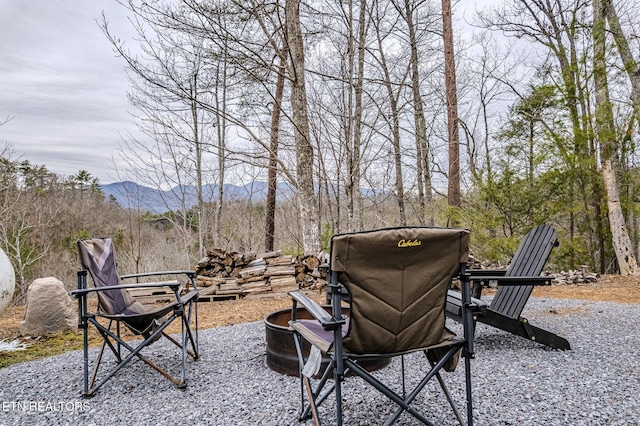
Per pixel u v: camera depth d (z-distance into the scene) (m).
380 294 1.65
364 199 11.66
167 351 3.46
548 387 2.44
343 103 9.18
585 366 2.80
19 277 12.45
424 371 2.79
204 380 2.76
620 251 8.64
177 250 13.44
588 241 10.04
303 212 7.03
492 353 3.16
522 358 3.02
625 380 2.52
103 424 2.15
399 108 9.15
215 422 2.13
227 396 2.47
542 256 3.34
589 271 8.38
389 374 2.76
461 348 1.83
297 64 6.86
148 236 14.05
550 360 2.96
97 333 4.23
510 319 3.16
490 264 7.83
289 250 12.97
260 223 15.12
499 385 2.49
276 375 2.82
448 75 9.25
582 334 3.67
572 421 2.00
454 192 9.38
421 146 11.25
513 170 9.06
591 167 9.11
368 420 2.10
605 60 8.76
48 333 4.23
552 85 9.52
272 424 2.09
